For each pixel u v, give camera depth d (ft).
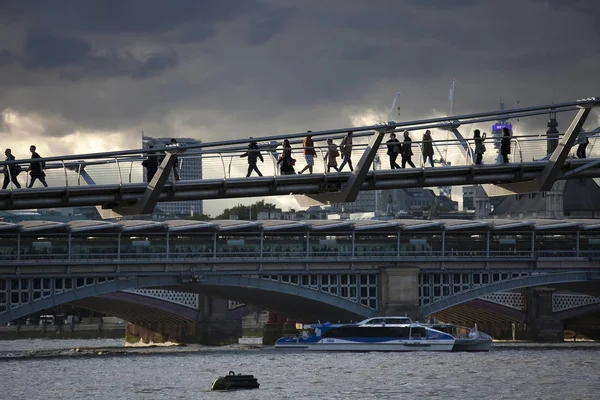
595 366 545.85
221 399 420.77
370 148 427.74
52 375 517.14
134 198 433.48
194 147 419.74
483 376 495.82
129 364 580.71
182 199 436.76
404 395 429.79
